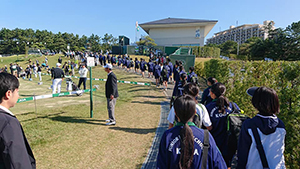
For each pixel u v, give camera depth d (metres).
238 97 5.52
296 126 3.05
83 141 4.65
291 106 3.16
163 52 35.31
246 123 1.90
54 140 4.65
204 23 46.22
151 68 16.66
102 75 18.98
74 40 87.06
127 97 9.96
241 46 68.06
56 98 9.80
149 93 10.95
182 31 49.69
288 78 3.54
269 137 1.75
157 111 7.37
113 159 3.88
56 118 6.24
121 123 5.98
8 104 1.70
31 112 6.87
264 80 4.55
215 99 2.90
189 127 1.63
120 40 45.59
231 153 2.57
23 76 21.16
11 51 82.00
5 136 1.44
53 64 34.09
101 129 5.45
